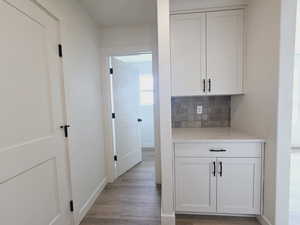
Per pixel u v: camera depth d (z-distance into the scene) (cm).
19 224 125
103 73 287
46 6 153
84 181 219
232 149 189
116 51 285
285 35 152
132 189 275
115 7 230
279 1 152
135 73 377
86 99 232
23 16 132
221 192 194
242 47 210
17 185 124
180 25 215
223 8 207
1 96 114
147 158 423
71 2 196
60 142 174
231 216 206
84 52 228
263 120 181
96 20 262
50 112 161
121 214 215
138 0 216
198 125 267
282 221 166
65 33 183
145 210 221
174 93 222
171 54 218
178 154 195
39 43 148
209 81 217
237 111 241
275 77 160
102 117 288
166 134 183
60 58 176
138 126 389
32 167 138
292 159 372
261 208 189
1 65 114
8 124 118
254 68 195
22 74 131
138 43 280
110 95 297
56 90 170
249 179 189
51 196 160
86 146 228
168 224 188
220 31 211
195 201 198
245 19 207
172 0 203
